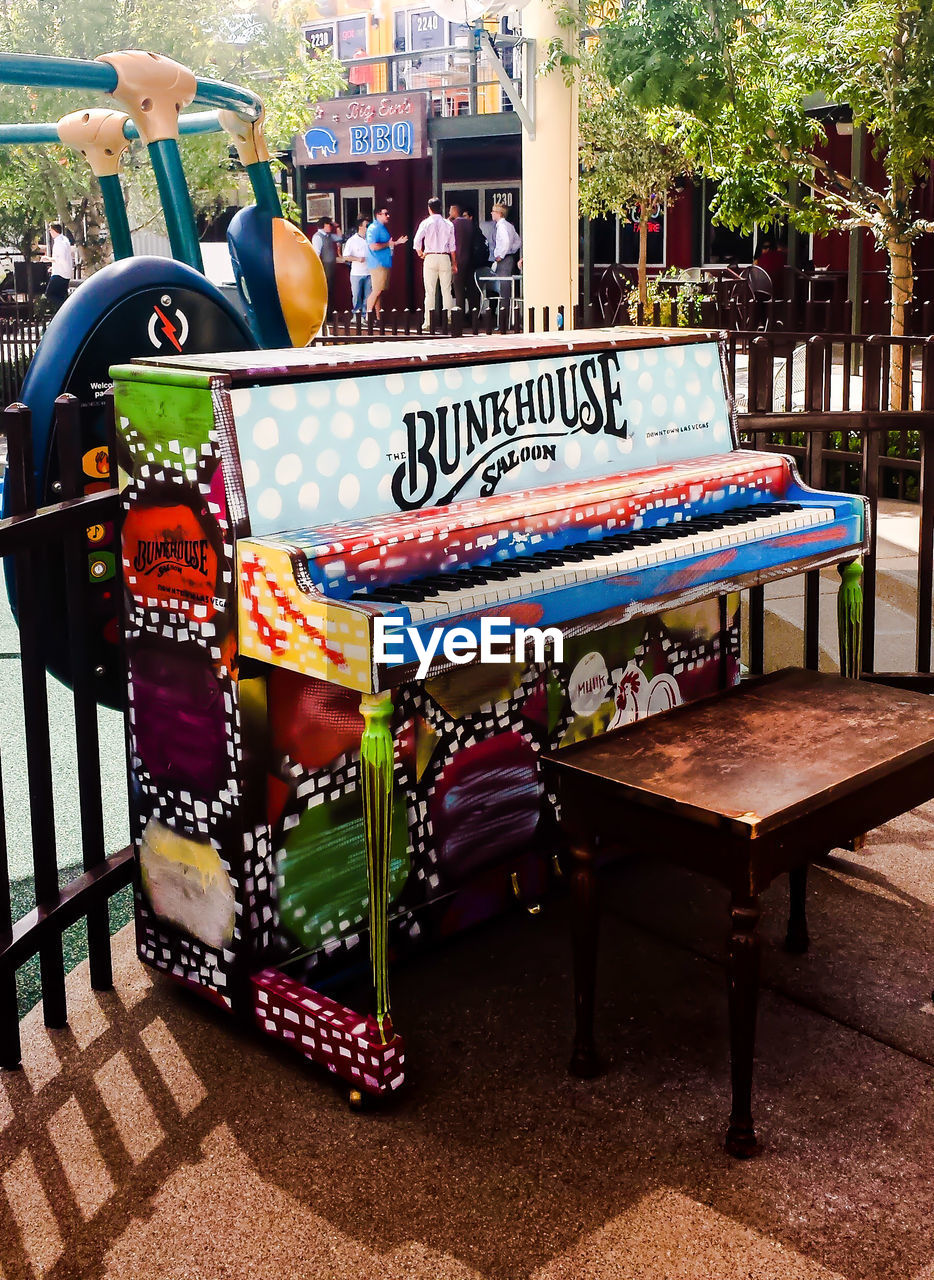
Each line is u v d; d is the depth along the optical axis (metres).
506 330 14.34
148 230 17.92
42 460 3.80
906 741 2.86
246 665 2.85
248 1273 2.35
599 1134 2.71
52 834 3.09
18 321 15.57
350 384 3.04
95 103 14.88
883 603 6.52
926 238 18.58
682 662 4.00
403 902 3.34
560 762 2.78
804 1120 2.75
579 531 3.29
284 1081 2.92
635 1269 2.34
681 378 3.95
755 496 3.83
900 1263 2.34
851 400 12.45
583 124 17.16
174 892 3.14
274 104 16.42
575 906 2.82
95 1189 2.57
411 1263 2.36
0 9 15.36
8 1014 2.94
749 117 10.05
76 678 3.13
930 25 9.83
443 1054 3.01
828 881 3.81
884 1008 3.16
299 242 4.71
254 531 2.82
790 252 19.36
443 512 3.10
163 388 2.86
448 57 24.16
